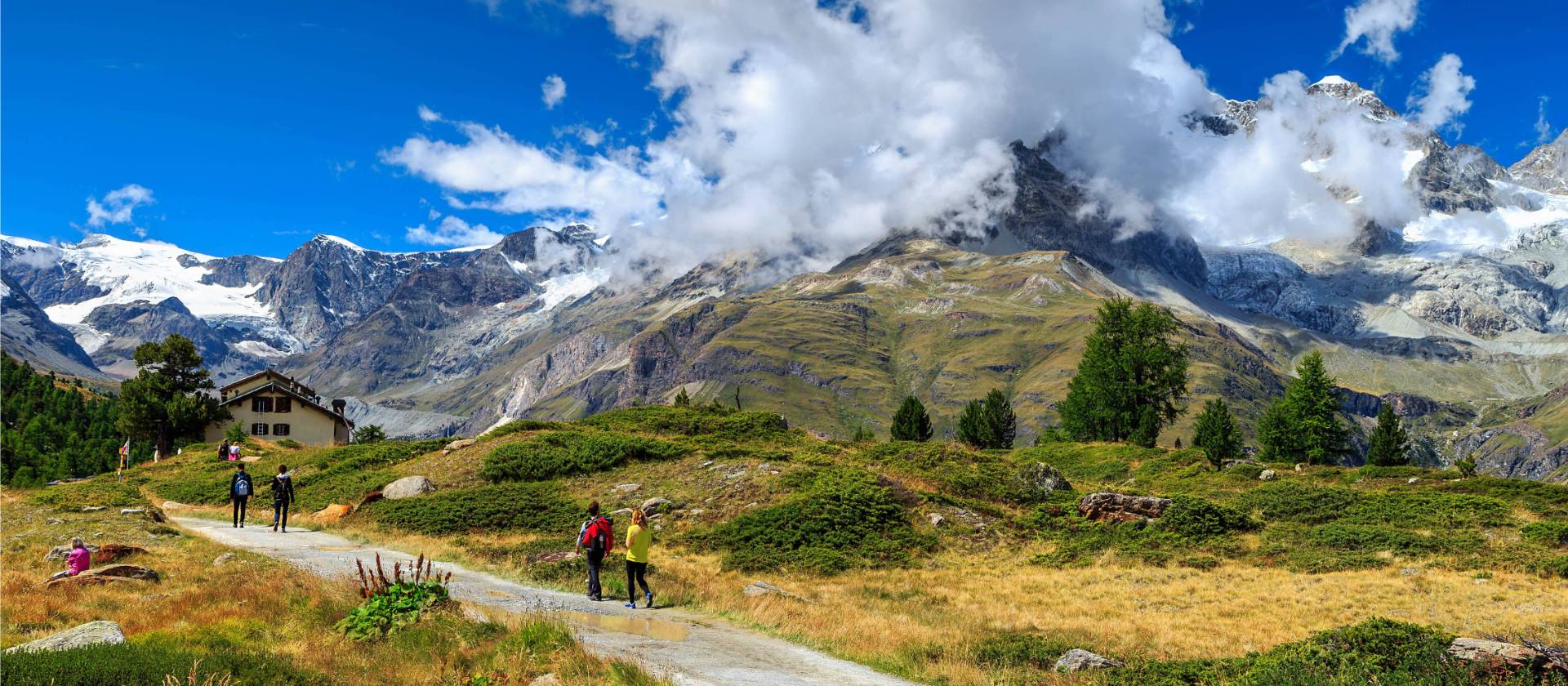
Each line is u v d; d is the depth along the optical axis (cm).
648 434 6856
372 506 5009
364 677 1659
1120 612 3070
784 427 7338
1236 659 2122
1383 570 3712
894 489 4841
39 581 2502
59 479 9875
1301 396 9494
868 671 2058
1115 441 9144
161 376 10806
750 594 2884
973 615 2931
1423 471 6175
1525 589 3253
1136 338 9406
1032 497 5294
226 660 1573
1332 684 1789
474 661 1775
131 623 1955
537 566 3281
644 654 1977
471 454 6188
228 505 5694
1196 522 4569
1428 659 1902
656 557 3912
